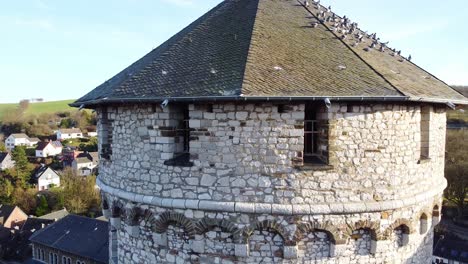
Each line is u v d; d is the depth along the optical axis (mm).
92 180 82562
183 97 10172
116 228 13391
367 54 12938
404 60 15719
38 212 76750
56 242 52875
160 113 11383
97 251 48812
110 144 13617
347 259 10852
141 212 12031
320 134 10883
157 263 11922
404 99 10156
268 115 10383
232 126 10523
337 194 10602
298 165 10414
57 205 77625
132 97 11195
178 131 11625
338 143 10602
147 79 12117
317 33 13305
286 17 14031
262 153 10453
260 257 10742
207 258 11078
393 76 11664
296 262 10656
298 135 10398
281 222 10516
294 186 10445
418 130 11914
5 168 91562
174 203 11102
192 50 12984
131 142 12258
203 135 10789
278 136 10406
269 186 10461
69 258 50938
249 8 14406
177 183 11164
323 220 10562
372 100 10242
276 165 10430
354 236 10914
